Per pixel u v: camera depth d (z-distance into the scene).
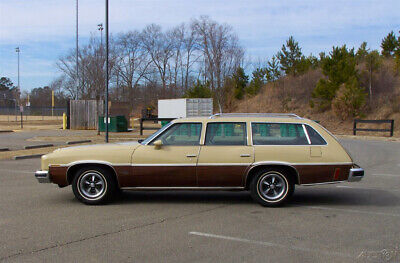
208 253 5.02
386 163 14.41
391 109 33.53
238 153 7.42
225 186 7.51
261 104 44.94
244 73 49.88
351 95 34.41
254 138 7.55
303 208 7.49
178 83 64.69
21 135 26.22
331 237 5.70
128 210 7.25
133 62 62.03
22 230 5.99
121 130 31.25
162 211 7.18
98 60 57.16
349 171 7.46
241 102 48.41
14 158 14.96
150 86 63.62
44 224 6.31
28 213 7.02
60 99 82.94
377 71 37.38
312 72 44.31
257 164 7.38
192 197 8.40
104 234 5.80
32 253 5.00
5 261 4.73
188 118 7.76
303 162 7.40
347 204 7.86
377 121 29.50
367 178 11.12
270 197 7.51
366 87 37.12
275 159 7.39
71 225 6.26
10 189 9.30
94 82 57.12
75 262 4.71
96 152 7.53
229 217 6.79
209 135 7.57
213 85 47.81
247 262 4.73
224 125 7.63
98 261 4.74
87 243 5.39
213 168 7.40
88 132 29.67
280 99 44.06
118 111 37.62
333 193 9.00
